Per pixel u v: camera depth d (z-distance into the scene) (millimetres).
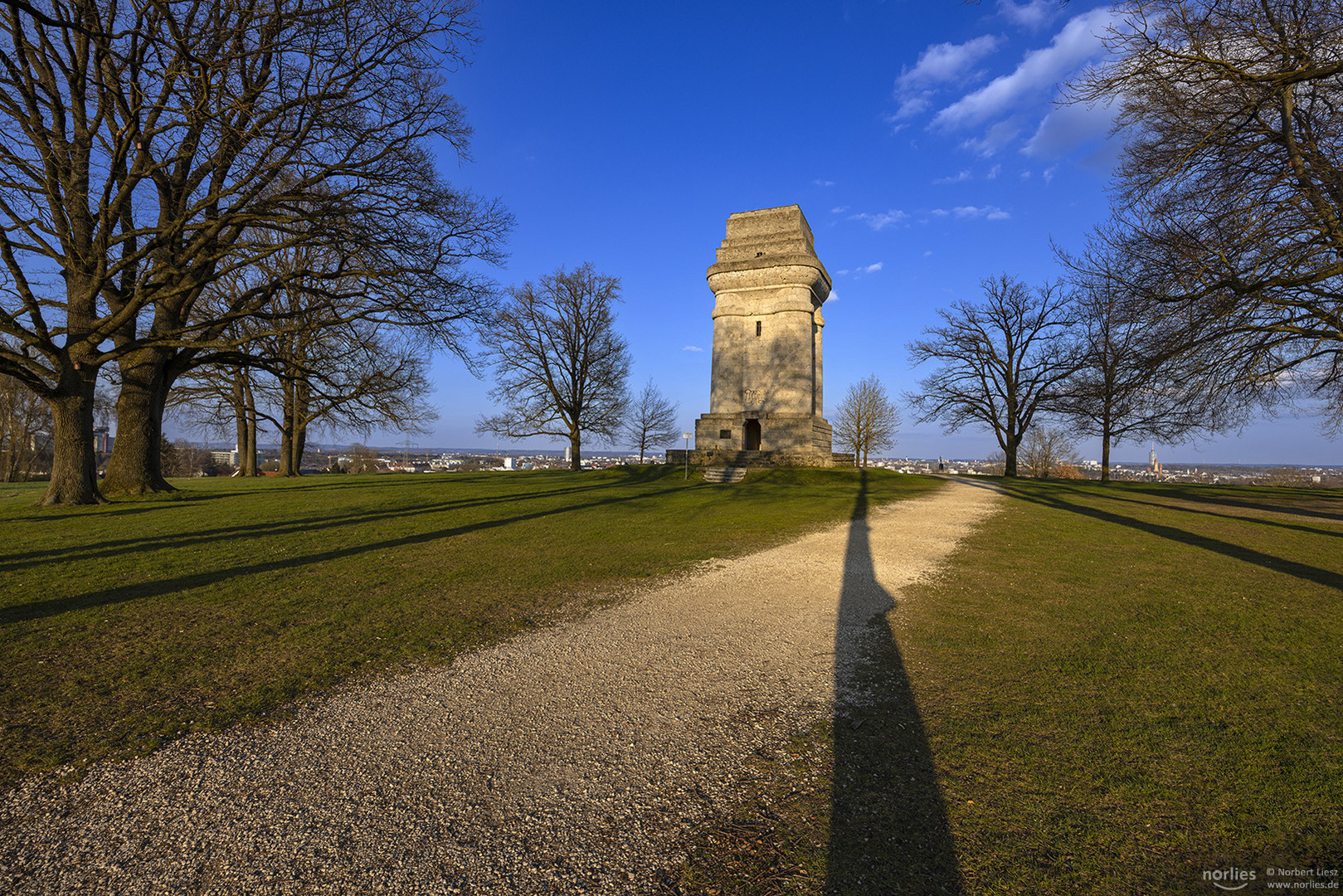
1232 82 12188
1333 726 4172
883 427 54312
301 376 22141
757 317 35406
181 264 15602
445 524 14156
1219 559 10086
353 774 3734
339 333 19609
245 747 4059
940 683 5090
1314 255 13477
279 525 13625
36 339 14773
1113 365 18062
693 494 21719
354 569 9430
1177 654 5641
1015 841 3055
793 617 7082
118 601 7484
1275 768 3650
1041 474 54719
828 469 30812
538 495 21141
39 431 42406
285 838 3131
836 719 4457
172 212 16266
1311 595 7715
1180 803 3332
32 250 15188
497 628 6637
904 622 6840
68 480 16547
